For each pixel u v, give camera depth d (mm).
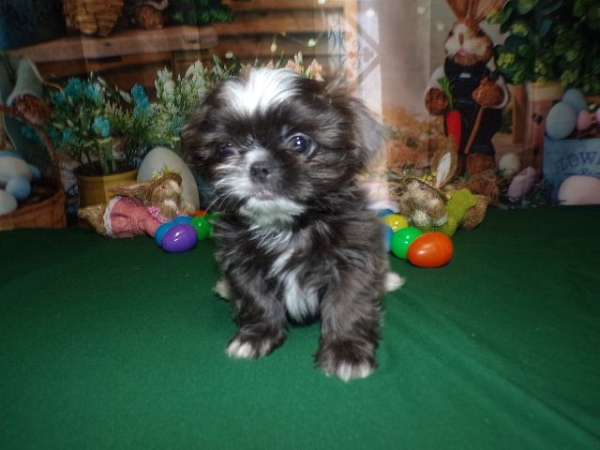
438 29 773
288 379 378
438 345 406
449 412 327
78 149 813
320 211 389
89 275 612
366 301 399
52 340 453
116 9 750
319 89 387
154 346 436
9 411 352
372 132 408
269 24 771
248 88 376
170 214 734
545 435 297
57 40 757
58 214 838
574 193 847
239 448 304
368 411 334
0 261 675
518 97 807
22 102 787
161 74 790
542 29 772
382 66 786
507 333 429
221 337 449
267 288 427
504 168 842
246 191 360
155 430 324
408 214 668
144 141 819
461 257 617
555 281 530
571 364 380
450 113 812
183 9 764
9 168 804
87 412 347
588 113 811
